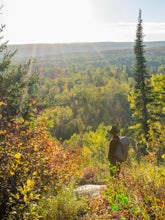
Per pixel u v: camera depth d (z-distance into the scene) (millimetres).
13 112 13062
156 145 7082
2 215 6215
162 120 41719
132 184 5855
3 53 15594
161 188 5680
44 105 15406
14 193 6438
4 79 14703
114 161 9016
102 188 6781
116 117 138625
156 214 5066
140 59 42812
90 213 7086
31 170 7121
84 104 147625
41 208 7164
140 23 42594
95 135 57125
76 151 13219
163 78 42094
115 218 5824
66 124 122688
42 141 9969
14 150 7008
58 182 8859
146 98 42156
